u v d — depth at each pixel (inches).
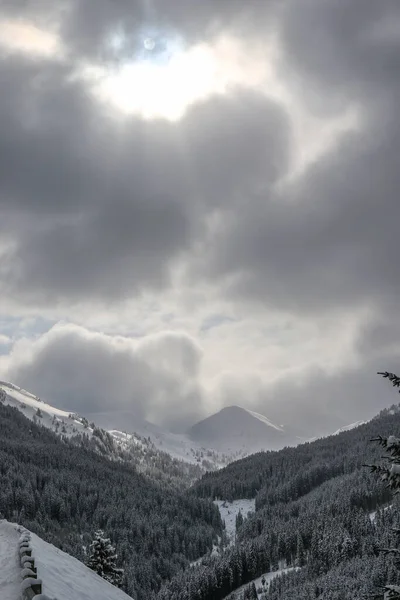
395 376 767.7
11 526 1143.0
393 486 720.3
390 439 741.3
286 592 7337.6
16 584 706.2
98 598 858.8
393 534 789.2
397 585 723.4
